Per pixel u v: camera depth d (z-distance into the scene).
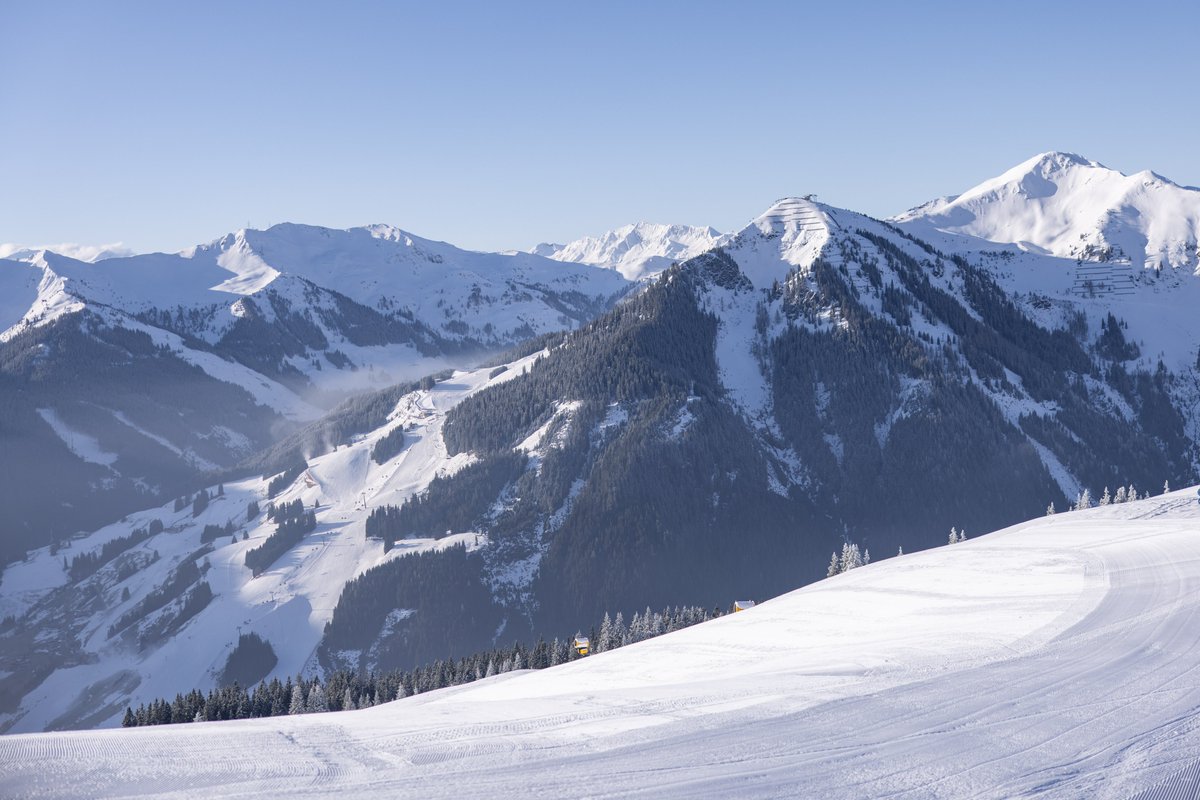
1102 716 21.61
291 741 20.75
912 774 17.86
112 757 19.28
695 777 17.64
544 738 20.64
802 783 17.33
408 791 16.91
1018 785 17.30
